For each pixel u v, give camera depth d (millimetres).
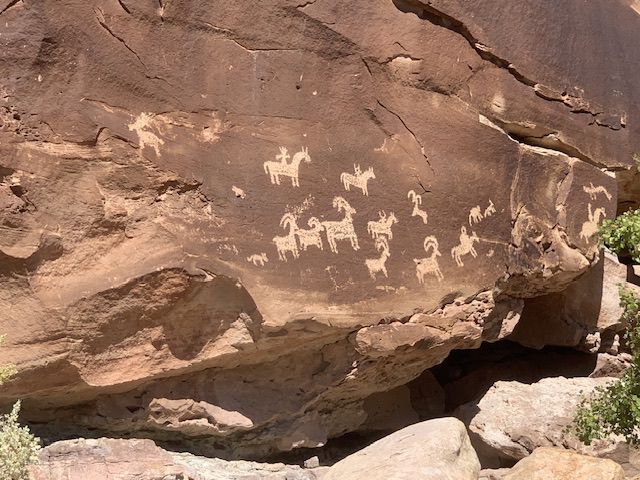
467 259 7125
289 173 6242
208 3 5992
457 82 7199
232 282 5895
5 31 5262
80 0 5488
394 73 6836
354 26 6629
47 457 5289
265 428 6652
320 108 6441
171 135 5812
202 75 5969
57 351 5445
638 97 8859
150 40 5766
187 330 5918
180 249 5719
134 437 6219
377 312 6562
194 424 6191
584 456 6328
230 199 5977
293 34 6348
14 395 5477
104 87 5578
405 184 6816
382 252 6637
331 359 6637
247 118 6125
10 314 5328
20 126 5273
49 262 5391
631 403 6020
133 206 5668
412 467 5434
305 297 6203
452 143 7117
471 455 5969
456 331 7043
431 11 7066
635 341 6418
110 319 5594
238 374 6379
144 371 5812
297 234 6223
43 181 5344
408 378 7316
